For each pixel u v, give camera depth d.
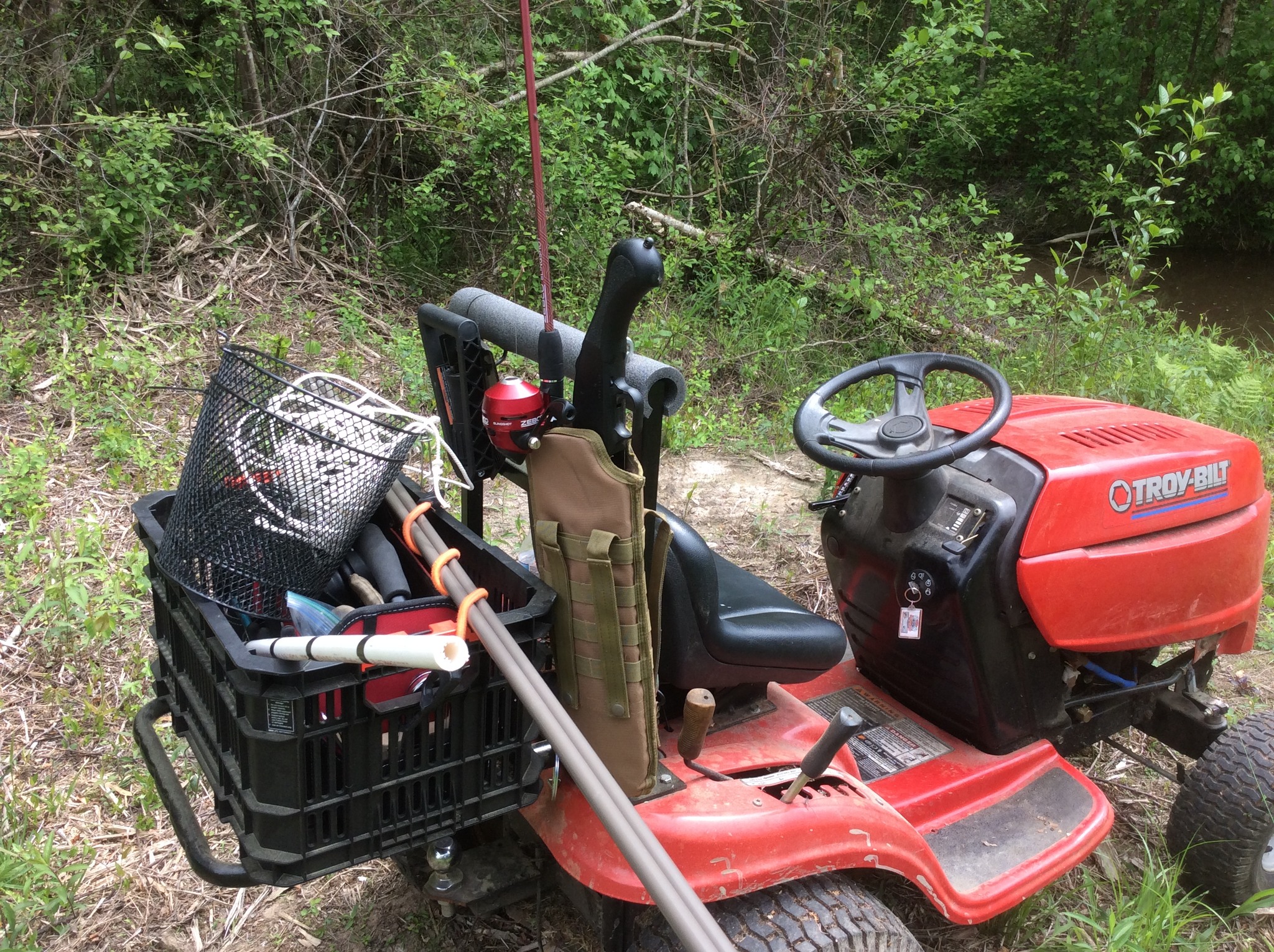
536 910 2.59
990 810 2.66
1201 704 3.09
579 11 8.23
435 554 1.86
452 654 1.47
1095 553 2.66
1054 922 2.73
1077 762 3.55
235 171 7.27
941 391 6.87
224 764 1.72
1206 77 15.30
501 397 1.78
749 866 1.90
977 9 7.93
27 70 6.81
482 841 2.46
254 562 1.83
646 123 8.83
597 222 7.65
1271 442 6.37
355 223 7.77
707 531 5.02
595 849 1.89
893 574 2.80
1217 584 2.88
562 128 7.52
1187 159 7.12
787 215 8.01
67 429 5.02
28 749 3.17
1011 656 2.71
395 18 7.57
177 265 6.52
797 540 4.95
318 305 6.83
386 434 1.91
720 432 6.21
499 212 7.76
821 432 2.70
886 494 2.78
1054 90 15.51
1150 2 15.72
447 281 7.83
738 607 2.36
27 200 6.31
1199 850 2.84
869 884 2.85
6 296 6.02
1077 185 14.87
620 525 1.74
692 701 2.02
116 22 7.31
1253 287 14.16
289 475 1.82
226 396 1.87
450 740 1.74
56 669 3.54
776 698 2.48
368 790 1.68
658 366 1.85
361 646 1.49
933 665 2.79
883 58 9.96
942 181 15.66
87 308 6.01
